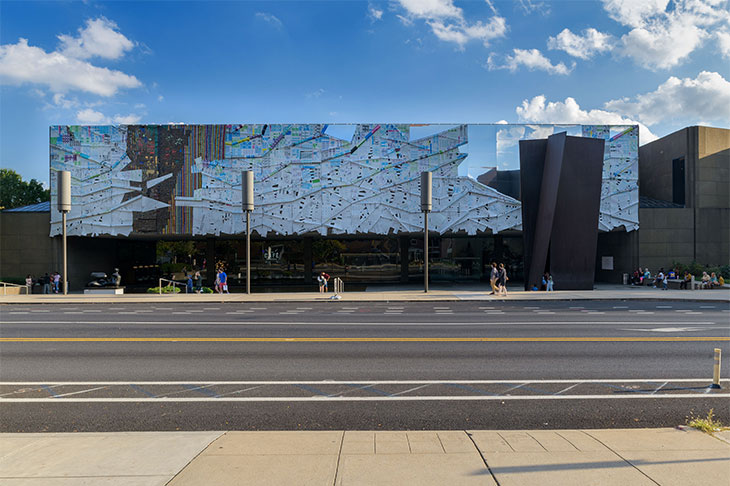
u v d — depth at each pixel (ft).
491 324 47.93
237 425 18.66
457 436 16.15
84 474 13.15
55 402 21.80
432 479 12.60
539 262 96.48
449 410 20.44
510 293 88.28
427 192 88.53
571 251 96.84
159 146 108.06
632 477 12.68
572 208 95.76
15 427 18.48
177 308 67.00
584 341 37.19
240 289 117.19
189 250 134.62
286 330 43.86
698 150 114.73
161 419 19.43
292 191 107.86
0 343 36.88
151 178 108.17
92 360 30.63
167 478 12.83
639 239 113.09
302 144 108.06
